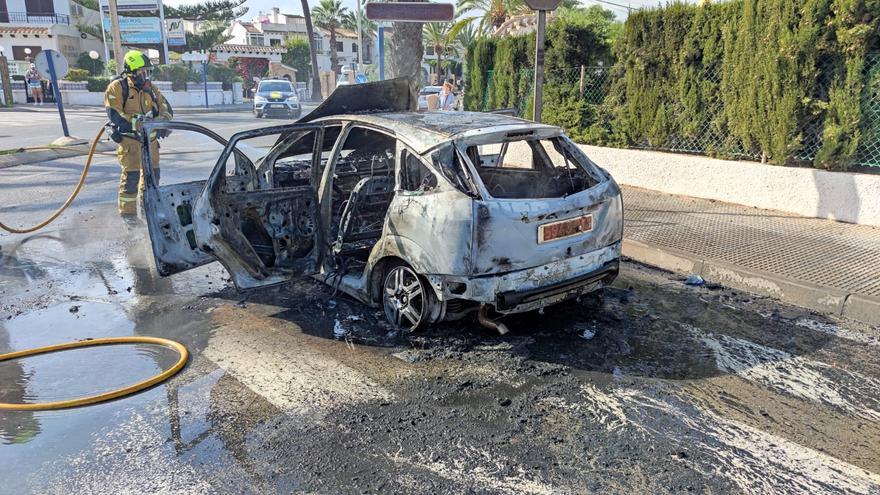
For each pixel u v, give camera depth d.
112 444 3.27
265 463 3.08
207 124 22.64
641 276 6.01
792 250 6.21
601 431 3.33
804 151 7.89
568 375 3.96
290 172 6.00
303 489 2.88
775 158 8.01
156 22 42.66
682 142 9.48
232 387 3.86
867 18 6.87
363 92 6.08
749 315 4.98
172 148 15.49
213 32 51.69
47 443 3.29
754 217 7.65
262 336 4.64
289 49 59.19
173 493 2.86
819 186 7.51
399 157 4.52
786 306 5.18
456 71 49.06
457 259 3.99
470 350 4.33
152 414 3.56
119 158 7.64
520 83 12.23
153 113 7.76
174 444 3.26
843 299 4.94
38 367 4.19
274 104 25.97
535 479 2.93
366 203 5.31
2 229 7.85
